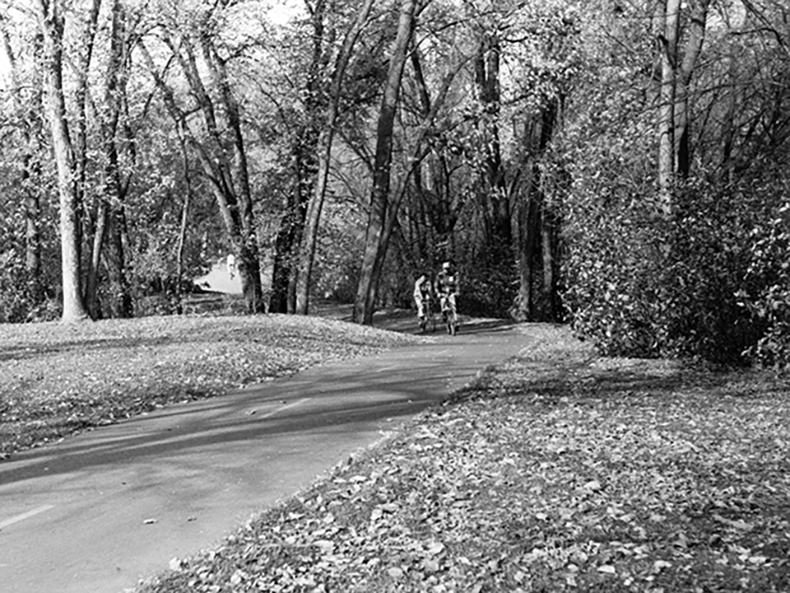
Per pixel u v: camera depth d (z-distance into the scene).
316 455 10.45
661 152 21.17
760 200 18.09
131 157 35.94
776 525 6.98
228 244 45.91
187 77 36.25
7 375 17.38
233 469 9.87
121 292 39.84
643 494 8.06
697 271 18.53
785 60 22.55
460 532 7.13
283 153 37.75
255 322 28.66
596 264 20.67
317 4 36.53
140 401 14.95
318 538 7.15
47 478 9.84
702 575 5.95
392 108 34.25
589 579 5.99
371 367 19.88
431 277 48.56
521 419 11.99
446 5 36.06
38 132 35.03
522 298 44.81
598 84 30.38
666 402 13.55
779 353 16.91
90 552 7.19
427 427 11.52
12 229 40.88
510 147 41.31
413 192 50.34
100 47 32.66
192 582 6.30
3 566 6.93
